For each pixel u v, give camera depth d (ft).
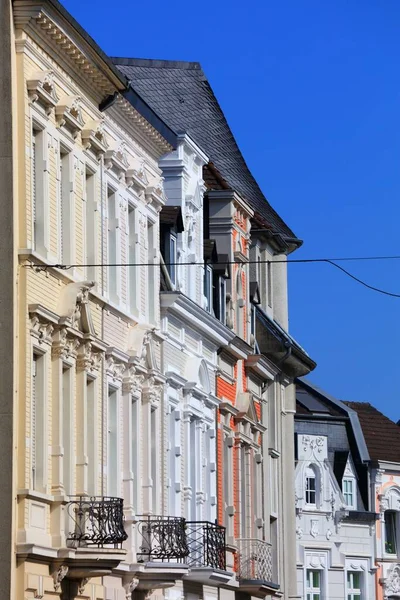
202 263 210.79
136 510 192.03
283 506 289.12
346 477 361.92
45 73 161.99
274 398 282.36
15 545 153.48
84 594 170.60
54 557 159.94
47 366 163.02
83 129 176.14
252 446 257.34
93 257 179.42
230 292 248.93
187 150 223.30
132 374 190.39
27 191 158.40
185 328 217.77
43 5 158.30
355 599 355.97
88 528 166.71
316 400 366.63
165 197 208.33
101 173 182.91
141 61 290.56
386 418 390.21
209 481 228.22
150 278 201.87
